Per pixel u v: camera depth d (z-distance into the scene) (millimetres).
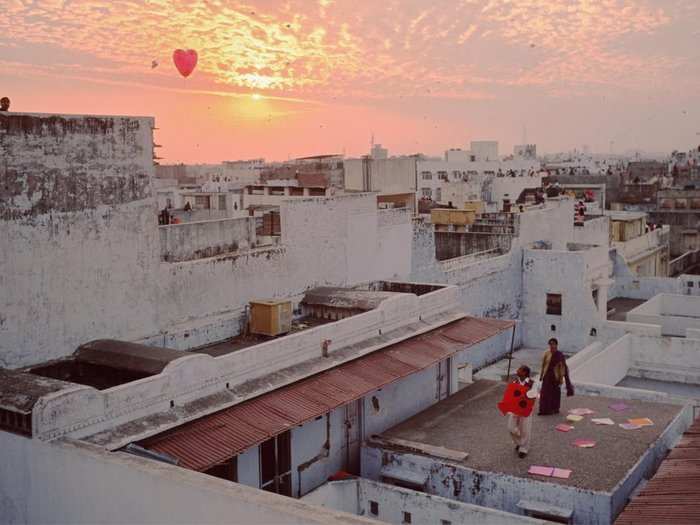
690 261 62188
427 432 17234
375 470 16375
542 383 17969
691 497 11352
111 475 10188
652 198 75000
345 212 23172
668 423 17203
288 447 15438
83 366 14461
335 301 19672
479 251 35625
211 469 13805
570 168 110500
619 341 26109
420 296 20391
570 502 13578
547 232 37625
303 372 15523
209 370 13688
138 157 16125
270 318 18016
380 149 75375
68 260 14672
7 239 13523
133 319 16156
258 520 8742
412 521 14500
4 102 13766
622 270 40750
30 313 13961
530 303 34312
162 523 9719
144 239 16359
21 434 11133
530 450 15641
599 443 15922
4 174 13453
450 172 86750
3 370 12547
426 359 18094
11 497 11406
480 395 20297
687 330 28312
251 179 79625
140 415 12336
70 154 14656
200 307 17969
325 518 8344
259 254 19703
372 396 17938
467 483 14781
